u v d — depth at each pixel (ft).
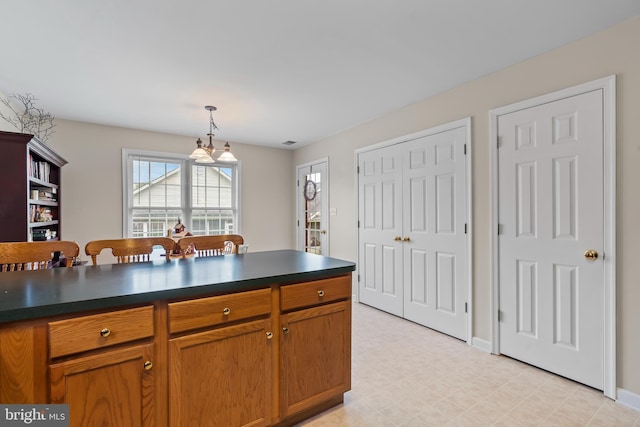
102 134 13.51
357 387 6.91
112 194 13.70
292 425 5.61
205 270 5.62
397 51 7.45
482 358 8.34
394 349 8.91
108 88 9.52
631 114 6.24
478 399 6.48
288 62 7.97
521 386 6.96
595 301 6.75
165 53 7.45
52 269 5.65
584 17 6.15
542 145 7.61
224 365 4.77
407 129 11.30
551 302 7.48
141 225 14.60
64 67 8.12
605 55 6.57
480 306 8.96
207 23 6.26
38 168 9.94
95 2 5.57
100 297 3.83
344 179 14.53
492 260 8.63
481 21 6.27
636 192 6.19
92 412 3.81
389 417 5.88
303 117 12.58
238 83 9.23
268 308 5.18
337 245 15.02
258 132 14.94
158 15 5.98
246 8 5.80
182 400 4.41
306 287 5.61
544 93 7.56
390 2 5.67
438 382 7.13
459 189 9.52
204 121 13.08
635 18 6.17
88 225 13.19
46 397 3.57
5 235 7.79
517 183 8.11
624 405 6.24
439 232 10.16
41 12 5.82
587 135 6.85
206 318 4.58
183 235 14.10
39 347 3.53
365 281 13.33
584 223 6.91
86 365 3.76
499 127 8.49
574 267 7.08
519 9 5.89
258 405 5.09
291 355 5.45
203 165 16.26
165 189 15.24
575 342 7.08
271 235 18.16
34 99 10.38
